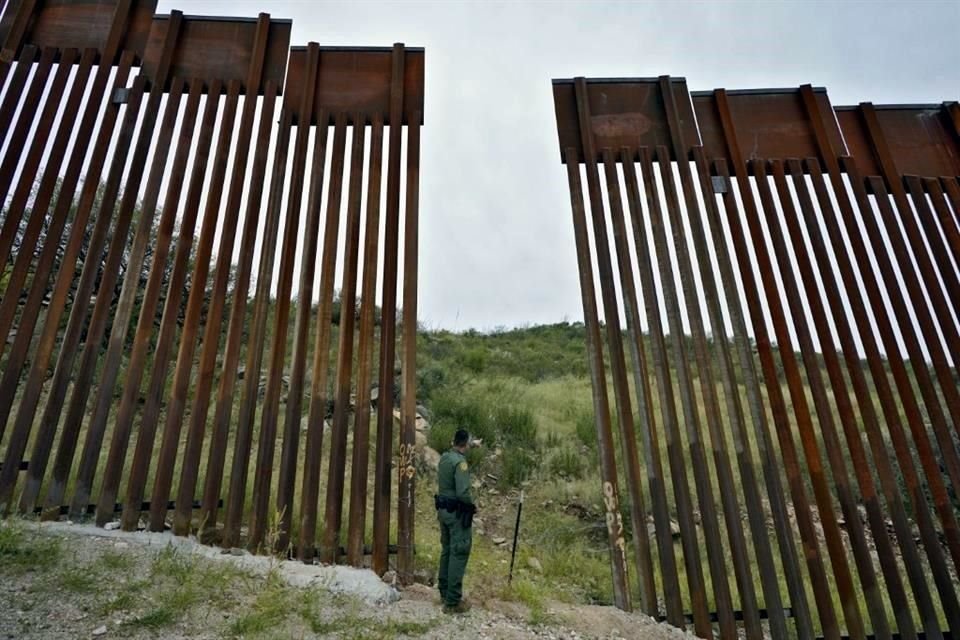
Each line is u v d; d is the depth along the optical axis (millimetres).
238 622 3783
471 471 8477
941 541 7965
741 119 7199
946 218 6867
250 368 5605
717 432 5668
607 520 5441
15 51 6703
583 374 15469
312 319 12641
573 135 7000
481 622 4512
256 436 8312
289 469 5379
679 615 5102
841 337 6133
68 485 6059
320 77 6898
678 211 6539
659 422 10750
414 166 6496
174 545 4879
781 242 6484
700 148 6906
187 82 6719
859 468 5586
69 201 6027
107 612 3682
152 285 5773
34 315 5645
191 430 5395
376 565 5195
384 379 5723
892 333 6164
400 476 5445
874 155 7191
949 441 5715
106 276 5781
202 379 5547
